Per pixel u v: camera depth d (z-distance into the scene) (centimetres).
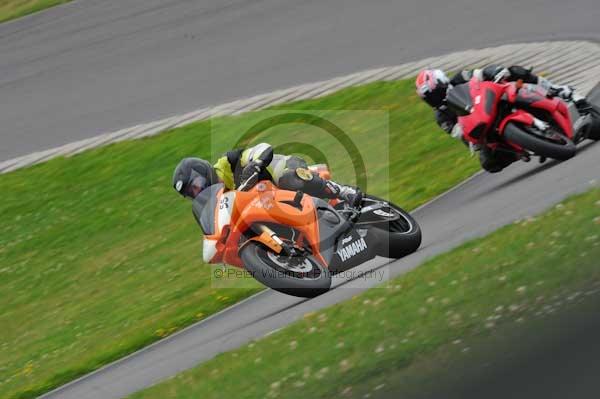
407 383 2181
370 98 5672
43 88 7881
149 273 4603
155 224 5350
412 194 3994
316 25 7238
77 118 7231
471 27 6141
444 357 2223
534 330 2153
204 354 3045
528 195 3147
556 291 2300
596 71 4525
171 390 2755
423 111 5169
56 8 9606
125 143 6588
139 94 7225
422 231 3372
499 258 2620
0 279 5391
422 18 6625
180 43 7850
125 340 3688
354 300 2830
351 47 6625
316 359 2514
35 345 4209
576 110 3309
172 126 6538
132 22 8638
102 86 7581
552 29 5556
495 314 2316
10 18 9644
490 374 2047
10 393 3638
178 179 2847
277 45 7150
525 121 3184
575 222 2630
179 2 8806
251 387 2525
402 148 4784
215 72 7094
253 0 8262
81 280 4931
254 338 2944
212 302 3716
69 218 5897
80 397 3219
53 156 6819
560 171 3238
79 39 8625
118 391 3089
